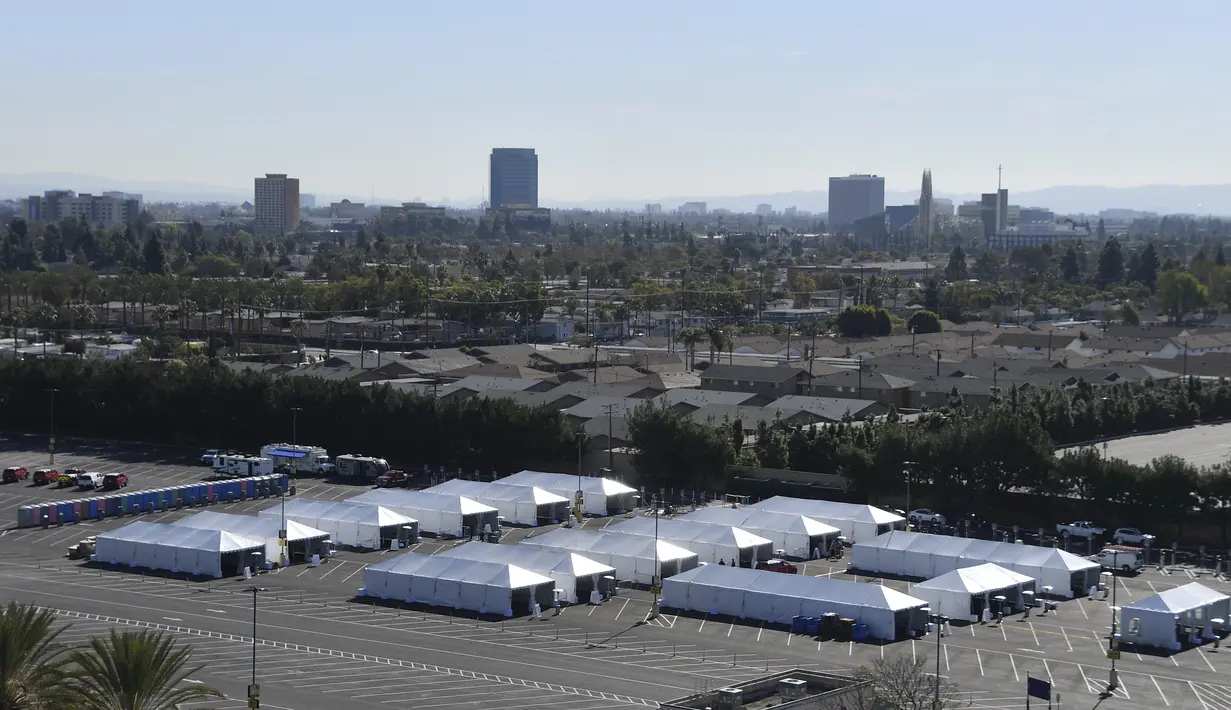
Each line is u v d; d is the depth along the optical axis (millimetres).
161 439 194375
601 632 103375
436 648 98250
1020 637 102062
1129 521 139625
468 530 138500
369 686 88938
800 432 162875
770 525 133625
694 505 153625
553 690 88375
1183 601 102375
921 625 104188
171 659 72688
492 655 96562
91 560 124750
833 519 137500
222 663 93500
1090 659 96125
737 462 162625
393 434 175500
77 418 199125
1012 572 113688
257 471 167000
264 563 122812
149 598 111125
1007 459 144000
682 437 159375
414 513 139875
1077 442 192500
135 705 69250
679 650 98188
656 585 111000
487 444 170250
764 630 104438
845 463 152250
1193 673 92812
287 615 106938
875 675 79812
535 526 143000
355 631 102562
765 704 75062
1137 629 101000
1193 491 136125
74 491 158125
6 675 68562
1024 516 145750
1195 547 134000
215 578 119062
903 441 149000
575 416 190500
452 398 184000
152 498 148125
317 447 178250
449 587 110938
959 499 146500
